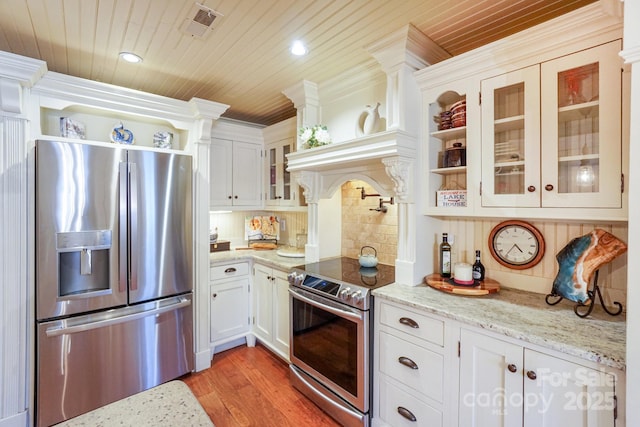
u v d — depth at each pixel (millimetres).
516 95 1633
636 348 958
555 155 1469
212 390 2355
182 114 2574
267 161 3523
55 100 2047
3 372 1832
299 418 2051
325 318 2104
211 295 2797
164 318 2383
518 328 1315
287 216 3691
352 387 1912
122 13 1634
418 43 1878
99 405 2117
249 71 2355
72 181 1981
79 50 2023
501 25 1771
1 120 1805
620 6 1215
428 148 1959
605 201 1335
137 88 2686
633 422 964
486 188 1698
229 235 3613
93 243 2057
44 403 1938
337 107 2504
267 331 2855
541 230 1763
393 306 1767
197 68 2299
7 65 1721
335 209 2859
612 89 1307
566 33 1405
